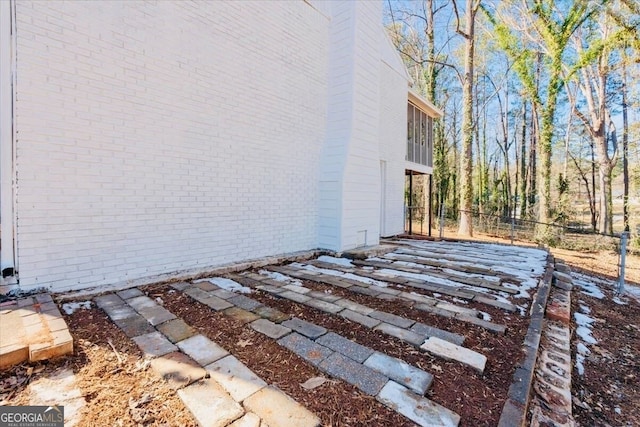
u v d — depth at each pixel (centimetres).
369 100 582
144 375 160
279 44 465
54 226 268
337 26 547
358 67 545
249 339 206
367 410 139
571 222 1362
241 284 339
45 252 264
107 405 137
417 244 738
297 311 262
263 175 451
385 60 838
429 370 174
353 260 493
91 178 288
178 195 354
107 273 300
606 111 1371
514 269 453
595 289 486
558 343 238
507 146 2011
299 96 502
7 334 181
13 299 242
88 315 238
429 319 251
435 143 1817
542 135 1096
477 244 771
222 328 222
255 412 134
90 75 285
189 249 366
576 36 1236
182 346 192
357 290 325
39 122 258
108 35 295
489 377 171
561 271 525
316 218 547
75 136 277
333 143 546
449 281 371
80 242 283
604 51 1089
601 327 320
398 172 923
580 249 1009
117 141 304
